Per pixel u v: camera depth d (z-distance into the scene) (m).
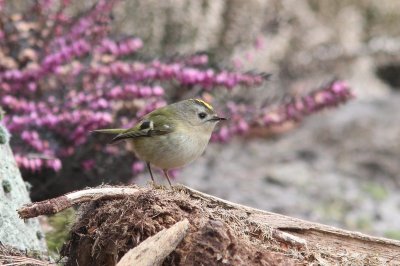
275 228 7.77
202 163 18.92
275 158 19.59
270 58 20.70
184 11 16.88
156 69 11.43
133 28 16.23
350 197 17.48
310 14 23.45
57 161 10.63
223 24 17.83
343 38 24.17
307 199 17.25
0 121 9.23
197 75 11.48
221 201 7.86
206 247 6.86
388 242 7.88
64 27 12.21
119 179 12.07
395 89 26.08
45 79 11.82
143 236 7.01
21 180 9.02
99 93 11.20
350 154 20.06
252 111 12.47
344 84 12.56
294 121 12.68
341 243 7.85
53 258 8.55
